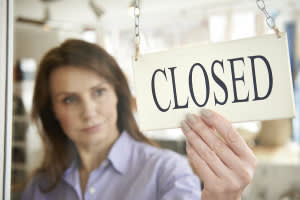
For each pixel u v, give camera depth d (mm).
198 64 518
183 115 522
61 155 1072
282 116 486
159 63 532
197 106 518
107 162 987
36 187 1120
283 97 487
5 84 713
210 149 489
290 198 1484
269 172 1540
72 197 1024
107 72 1018
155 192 932
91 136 1021
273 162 1521
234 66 504
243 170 470
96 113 1014
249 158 481
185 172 929
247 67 500
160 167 951
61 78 1033
